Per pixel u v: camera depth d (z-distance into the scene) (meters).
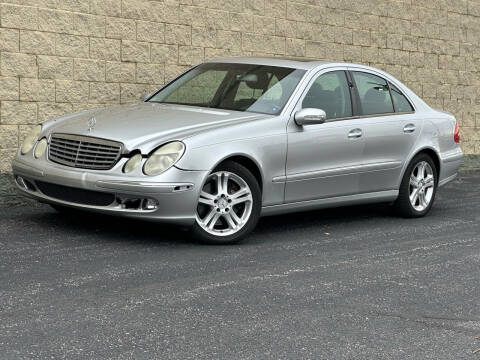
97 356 4.88
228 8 12.23
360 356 5.08
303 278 6.85
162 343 5.15
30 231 8.12
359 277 6.97
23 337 5.14
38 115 10.30
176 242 7.94
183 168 7.57
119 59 11.04
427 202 10.05
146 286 6.38
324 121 8.53
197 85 9.20
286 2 12.98
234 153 7.88
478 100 16.50
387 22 14.62
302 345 5.23
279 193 8.38
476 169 15.94
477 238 8.84
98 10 10.78
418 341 5.40
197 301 6.05
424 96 15.45
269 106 8.57
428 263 7.58
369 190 9.34
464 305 6.27
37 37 10.23
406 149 9.67
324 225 9.24
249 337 5.34
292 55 13.13
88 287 6.27
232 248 7.85
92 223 8.58
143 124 8.02
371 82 9.55
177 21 11.63
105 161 7.67
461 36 16.05
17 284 6.27
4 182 9.91
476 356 5.16
